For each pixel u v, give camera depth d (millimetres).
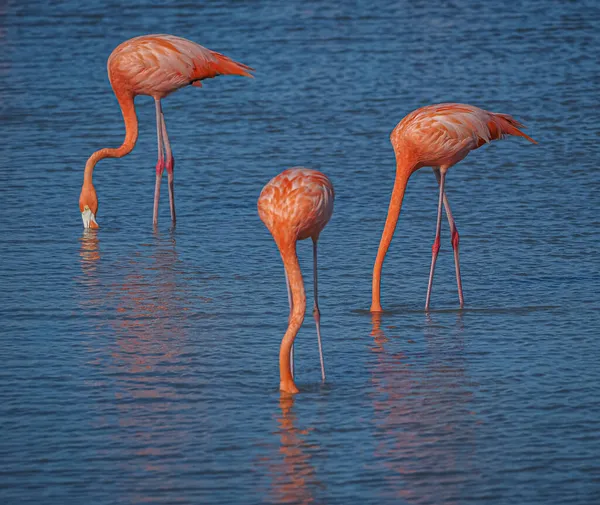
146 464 7848
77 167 17672
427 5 31438
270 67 24281
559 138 18656
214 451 8039
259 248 13766
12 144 18891
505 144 18547
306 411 8734
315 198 8828
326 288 12086
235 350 10195
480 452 7953
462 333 10547
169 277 12547
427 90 21984
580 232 13914
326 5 31344
